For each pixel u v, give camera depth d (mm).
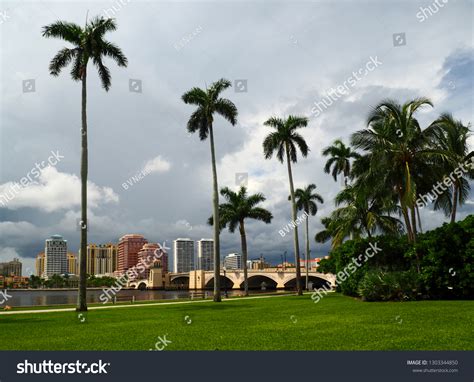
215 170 40938
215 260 38688
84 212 28984
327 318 18891
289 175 48906
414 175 33281
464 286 28031
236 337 13961
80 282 28203
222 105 40469
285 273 104938
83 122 30000
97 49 30750
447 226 29984
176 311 25875
